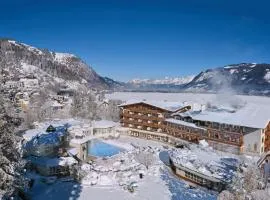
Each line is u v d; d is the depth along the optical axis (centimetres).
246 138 7481
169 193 5091
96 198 4756
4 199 2555
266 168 4775
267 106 8575
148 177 5847
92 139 9062
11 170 2494
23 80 16912
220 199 3894
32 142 6275
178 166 5991
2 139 2394
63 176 5644
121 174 5891
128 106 10519
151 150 8025
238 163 5703
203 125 8519
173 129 9375
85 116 11550
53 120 10200
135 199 4788
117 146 8681
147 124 10094
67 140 7069
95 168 6141
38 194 4775
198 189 5309
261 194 3719
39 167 5638
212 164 5888
